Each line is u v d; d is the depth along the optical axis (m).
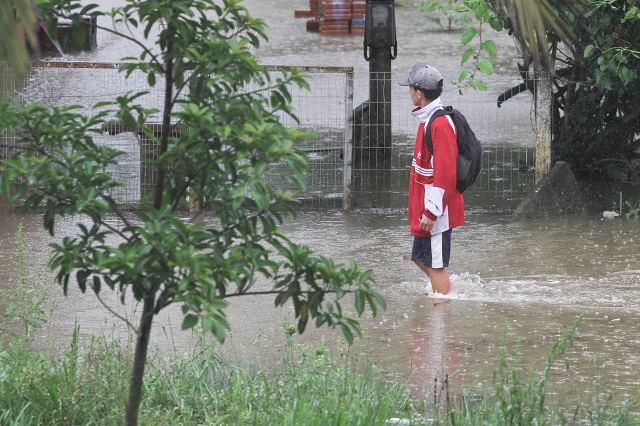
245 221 11.00
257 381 15.44
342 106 45.12
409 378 15.19
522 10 11.79
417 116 20.91
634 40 30.31
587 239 27.64
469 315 19.97
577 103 33.50
